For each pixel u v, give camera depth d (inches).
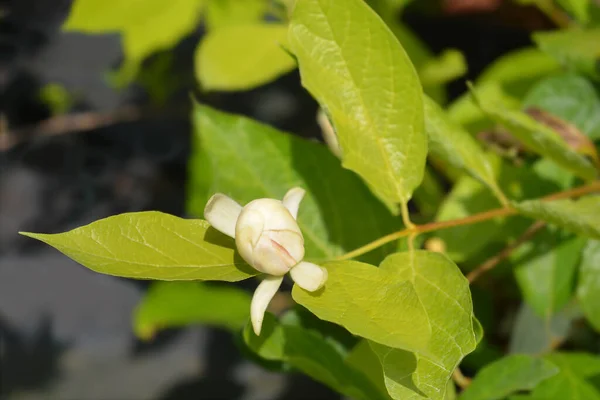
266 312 28.0
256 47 37.8
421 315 24.4
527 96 33.9
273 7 46.1
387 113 27.0
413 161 27.1
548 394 29.6
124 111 70.8
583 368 30.0
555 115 33.7
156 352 77.9
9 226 80.4
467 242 32.2
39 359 78.1
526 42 56.2
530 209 27.9
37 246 81.2
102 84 76.2
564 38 33.5
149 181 77.8
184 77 65.9
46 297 80.0
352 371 29.3
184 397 73.9
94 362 77.9
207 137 30.5
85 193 79.2
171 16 41.4
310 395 70.2
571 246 31.8
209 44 37.6
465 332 25.0
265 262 25.4
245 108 67.1
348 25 26.6
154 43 41.8
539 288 31.8
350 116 27.0
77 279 81.1
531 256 32.0
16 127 74.8
